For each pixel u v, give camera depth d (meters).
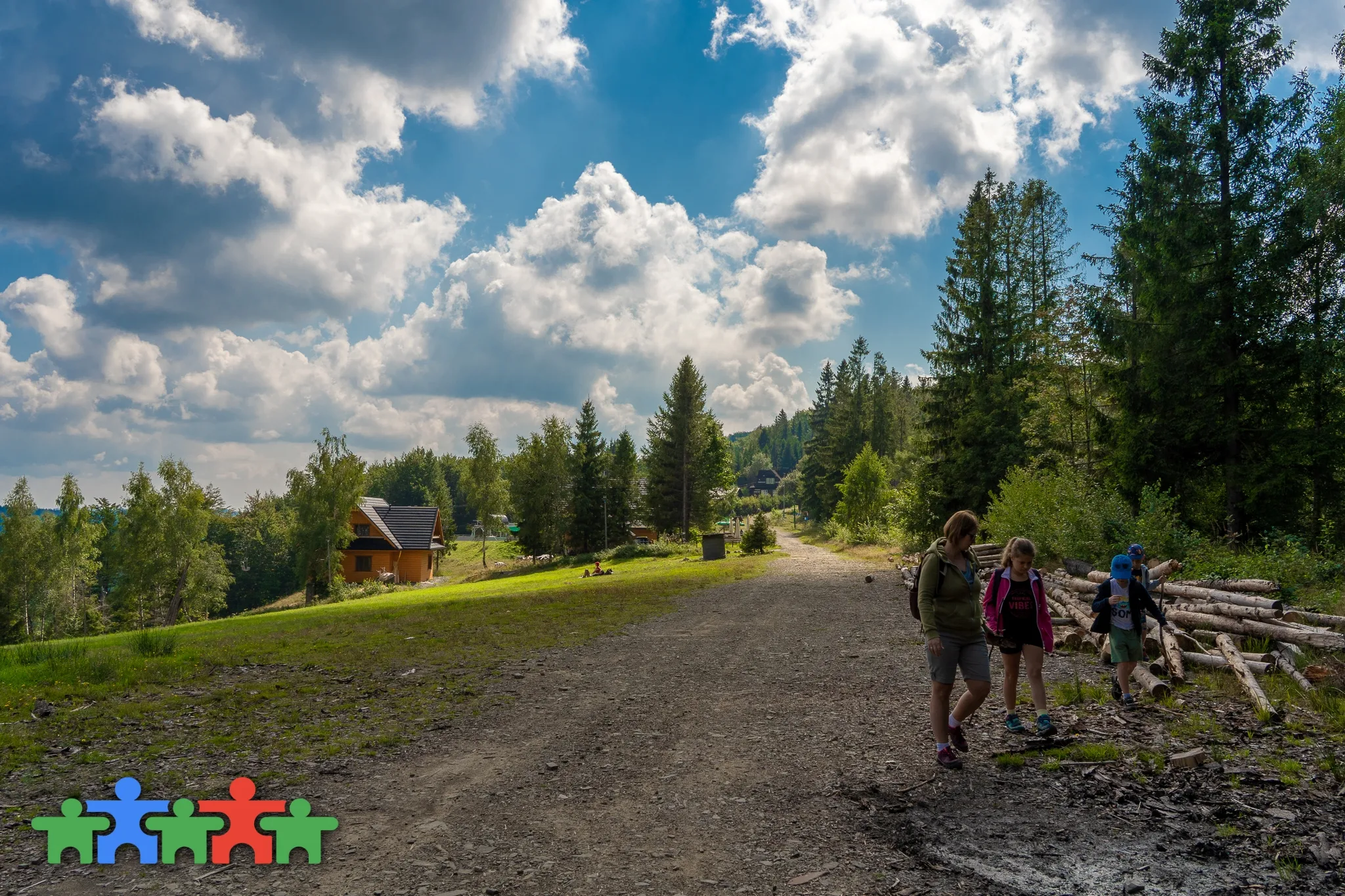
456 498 143.00
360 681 9.54
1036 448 28.84
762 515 45.59
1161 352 21.02
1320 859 3.72
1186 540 14.85
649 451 68.94
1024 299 32.78
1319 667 6.95
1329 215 19.19
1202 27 21.11
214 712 7.82
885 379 88.81
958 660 5.46
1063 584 12.50
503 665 10.52
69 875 3.93
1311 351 19.14
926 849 4.02
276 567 86.19
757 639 12.53
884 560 31.61
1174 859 3.80
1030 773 5.12
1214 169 20.94
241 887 3.76
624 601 19.03
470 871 3.92
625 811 4.80
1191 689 7.33
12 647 12.76
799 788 5.11
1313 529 20.81
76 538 56.28
